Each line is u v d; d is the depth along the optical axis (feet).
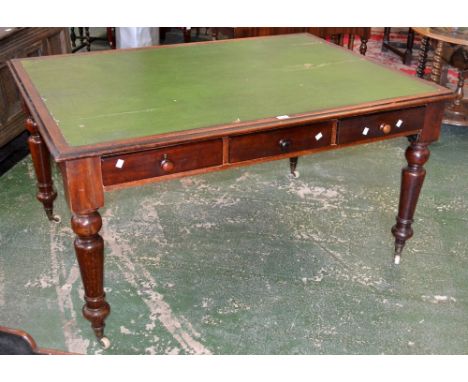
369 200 10.73
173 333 7.39
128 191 10.83
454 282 8.50
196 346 7.18
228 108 6.81
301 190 11.04
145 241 9.32
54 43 13.55
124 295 8.07
